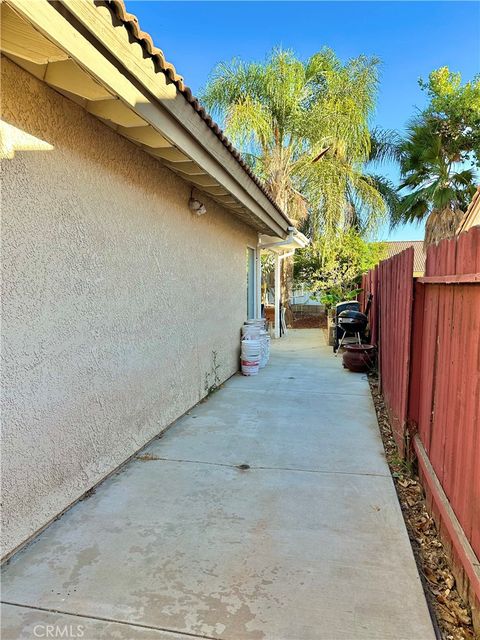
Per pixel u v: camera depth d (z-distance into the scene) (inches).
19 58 89.0
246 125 473.7
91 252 121.1
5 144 89.4
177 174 178.9
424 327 136.9
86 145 117.3
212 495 121.4
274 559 93.4
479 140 499.8
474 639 74.4
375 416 195.6
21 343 95.1
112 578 86.7
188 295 198.8
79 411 117.4
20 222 94.0
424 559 97.5
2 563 90.7
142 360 154.5
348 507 115.4
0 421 89.7
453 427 97.2
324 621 76.2
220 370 252.7
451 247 104.3
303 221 536.4
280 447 157.2
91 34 77.7
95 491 123.0
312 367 311.1
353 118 492.7
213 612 78.0
